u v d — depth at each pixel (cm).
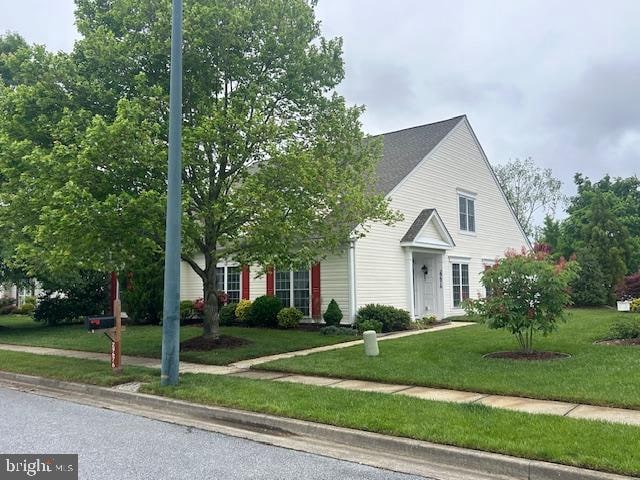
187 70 1293
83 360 1273
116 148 1046
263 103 1270
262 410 750
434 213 2114
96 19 1309
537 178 5091
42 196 1103
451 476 529
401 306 1973
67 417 794
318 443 647
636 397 735
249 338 1548
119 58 1207
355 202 1288
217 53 1275
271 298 1870
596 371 905
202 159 1228
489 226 2644
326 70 1413
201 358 1212
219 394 840
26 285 2261
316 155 1348
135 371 1086
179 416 802
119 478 513
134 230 1112
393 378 928
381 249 1905
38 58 1248
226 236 1318
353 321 1747
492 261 2628
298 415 712
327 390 847
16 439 660
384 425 644
